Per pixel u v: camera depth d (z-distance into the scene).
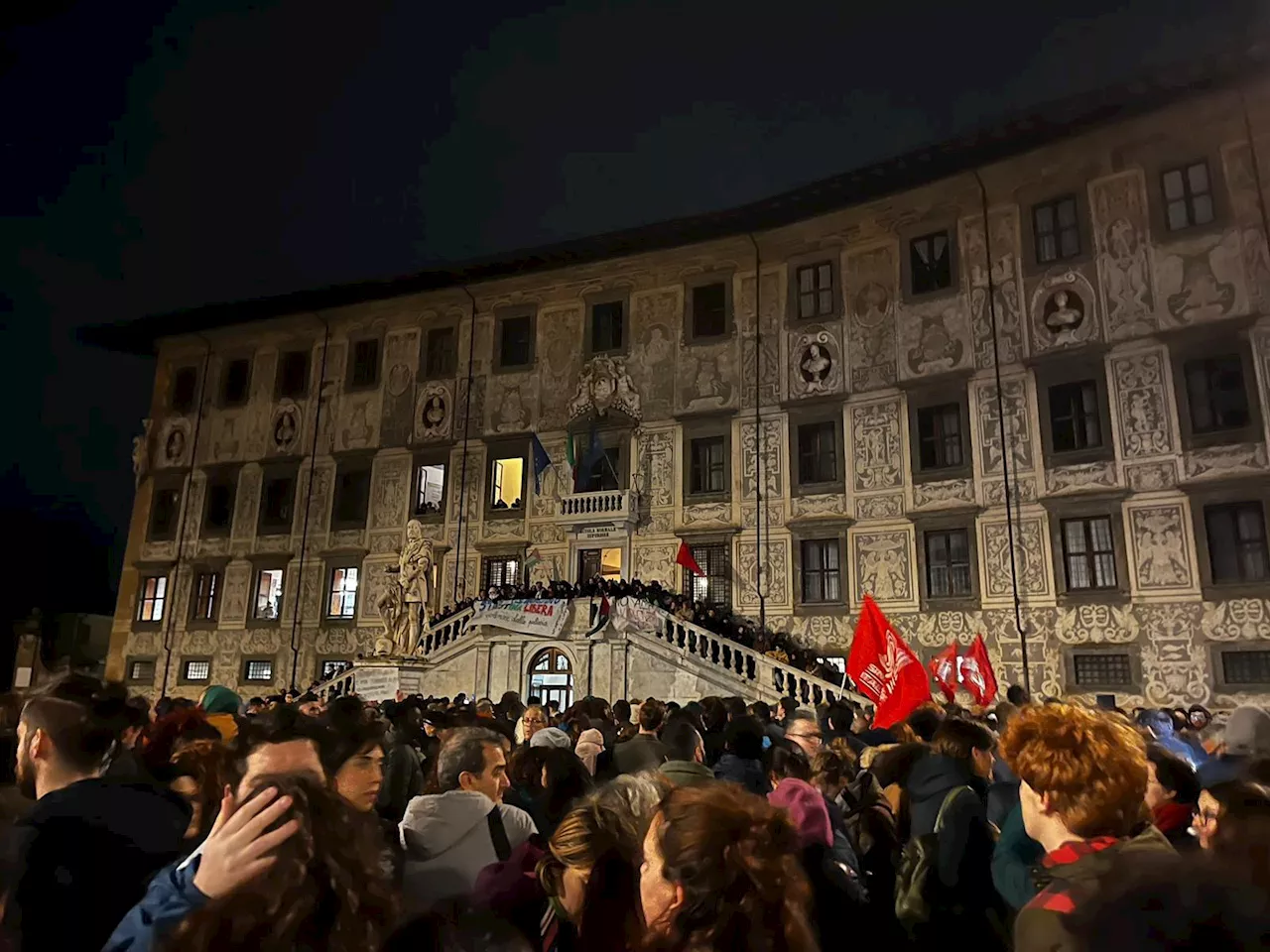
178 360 38.97
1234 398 22.27
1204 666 21.50
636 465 30.55
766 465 28.70
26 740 3.81
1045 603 23.78
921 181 27.16
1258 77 22.45
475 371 33.69
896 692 13.71
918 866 5.18
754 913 2.39
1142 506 22.94
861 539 26.78
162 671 35.34
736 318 30.16
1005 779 5.89
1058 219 25.50
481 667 26.78
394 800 6.44
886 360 27.42
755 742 7.34
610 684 25.08
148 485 37.94
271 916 2.12
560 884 3.44
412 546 28.36
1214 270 22.81
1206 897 2.04
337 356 36.12
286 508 35.38
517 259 32.66
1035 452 24.61
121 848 3.25
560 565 30.73
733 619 26.78
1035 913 2.34
